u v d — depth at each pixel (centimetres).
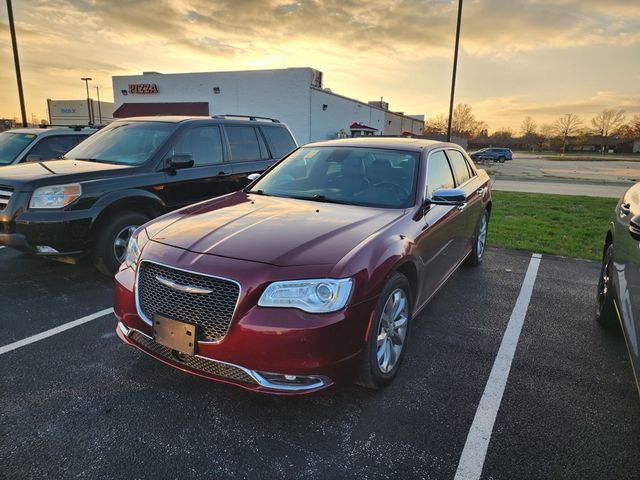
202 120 592
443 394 290
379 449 238
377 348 273
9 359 324
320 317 237
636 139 8975
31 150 754
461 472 223
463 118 10650
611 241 383
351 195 367
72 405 271
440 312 425
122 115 3716
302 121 3397
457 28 1603
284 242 265
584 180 2352
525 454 236
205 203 364
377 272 261
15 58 1576
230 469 223
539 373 318
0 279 497
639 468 227
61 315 403
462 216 440
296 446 239
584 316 421
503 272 557
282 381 240
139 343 282
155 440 242
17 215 438
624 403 283
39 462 225
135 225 500
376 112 5406
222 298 242
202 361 253
